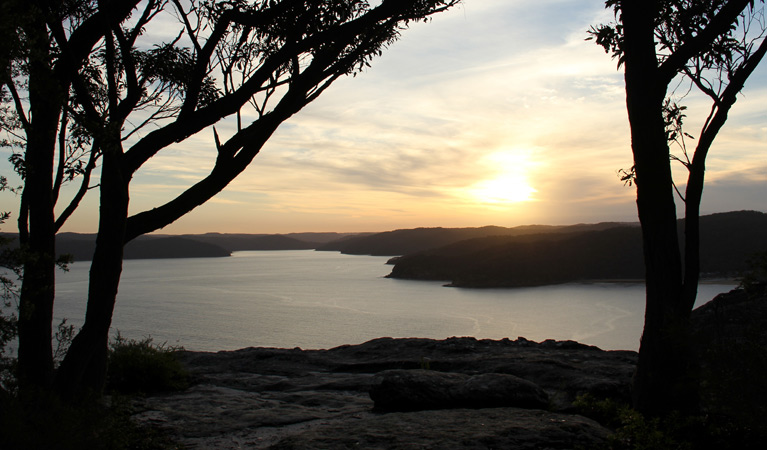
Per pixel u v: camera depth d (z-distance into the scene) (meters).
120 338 7.33
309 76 4.99
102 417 3.30
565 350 8.59
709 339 3.52
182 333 89.38
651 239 4.64
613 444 3.95
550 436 4.19
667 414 4.34
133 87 4.62
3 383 3.27
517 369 7.07
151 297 147.75
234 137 4.82
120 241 4.27
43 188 4.00
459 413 4.90
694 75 4.95
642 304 111.38
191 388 7.01
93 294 4.16
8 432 2.84
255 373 8.16
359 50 5.31
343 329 96.12
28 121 4.07
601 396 5.38
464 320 102.50
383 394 5.43
